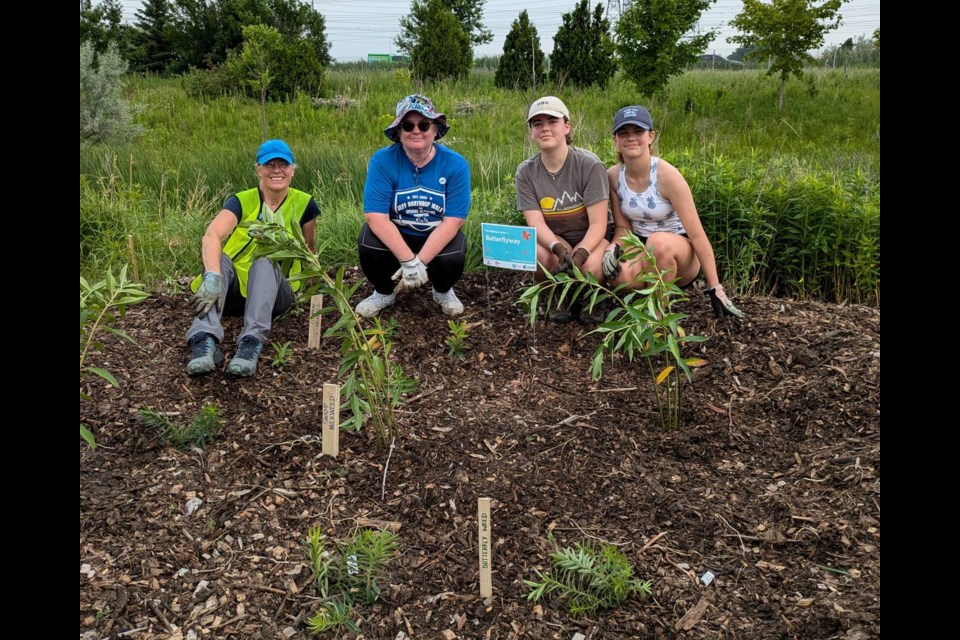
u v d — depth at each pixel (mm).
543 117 3633
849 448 2871
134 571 2355
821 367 3408
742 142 12312
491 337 3889
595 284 2980
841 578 2262
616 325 2832
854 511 2527
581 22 18625
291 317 4055
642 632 2131
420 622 2191
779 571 2330
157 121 14234
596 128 11227
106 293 3053
